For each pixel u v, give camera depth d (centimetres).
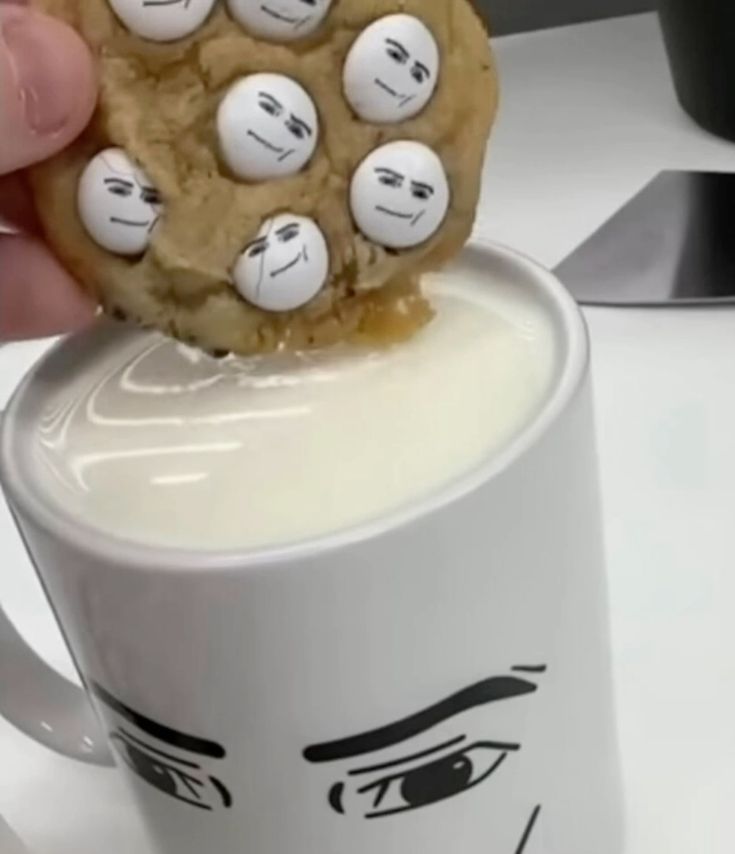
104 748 25
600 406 36
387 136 20
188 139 20
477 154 21
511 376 21
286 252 20
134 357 23
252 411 21
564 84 52
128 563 19
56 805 29
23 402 22
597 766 23
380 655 19
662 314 39
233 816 21
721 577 31
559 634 21
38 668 26
